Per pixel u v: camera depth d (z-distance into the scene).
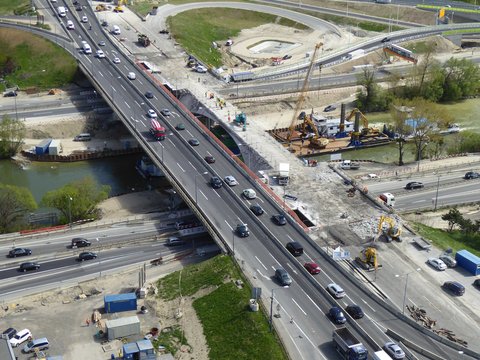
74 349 162.88
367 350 154.12
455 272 188.62
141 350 156.38
